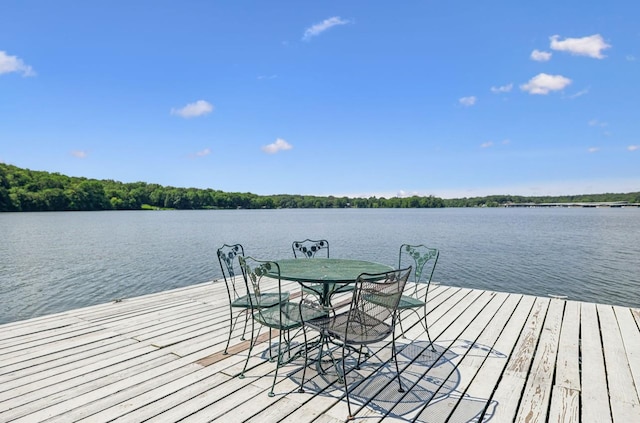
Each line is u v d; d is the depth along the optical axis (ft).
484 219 163.94
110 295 29.30
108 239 70.23
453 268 42.16
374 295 7.66
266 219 156.04
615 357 9.69
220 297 16.62
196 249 56.65
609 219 163.32
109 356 9.64
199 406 7.08
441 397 7.54
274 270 9.55
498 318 13.28
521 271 40.29
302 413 6.86
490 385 8.09
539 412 6.95
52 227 97.45
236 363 9.24
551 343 10.73
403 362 9.37
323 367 9.05
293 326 8.04
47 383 8.04
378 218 172.24
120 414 6.77
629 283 34.55
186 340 10.92
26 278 35.32
